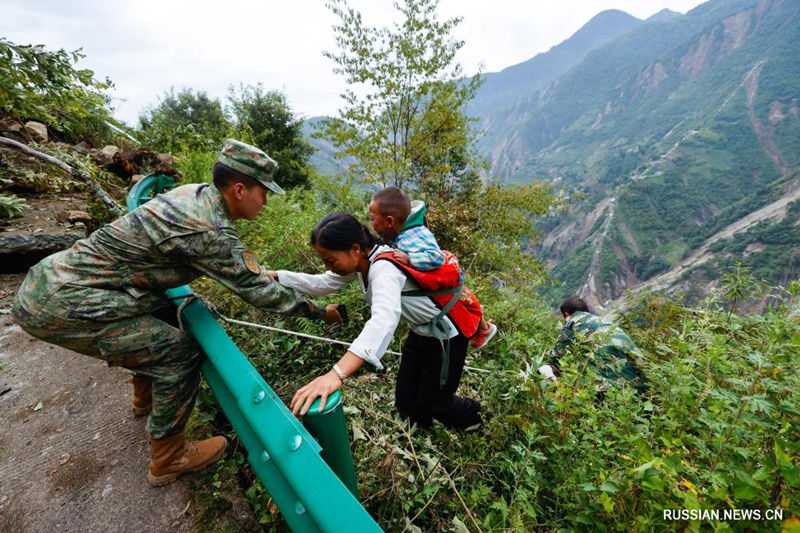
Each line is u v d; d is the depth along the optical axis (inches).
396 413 87.0
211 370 64.5
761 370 65.2
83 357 103.4
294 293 69.5
